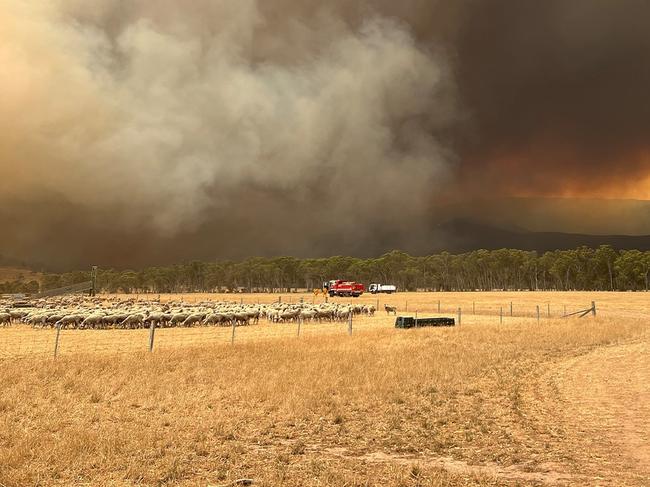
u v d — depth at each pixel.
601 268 181.38
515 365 23.09
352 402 16.14
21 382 17.66
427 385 18.39
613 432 13.25
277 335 36.62
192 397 16.30
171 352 24.58
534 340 31.28
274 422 14.03
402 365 21.94
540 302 91.12
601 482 9.76
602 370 22.52
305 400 15.91
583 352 27.92
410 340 30.92
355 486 9.46
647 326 42.34
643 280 171.25
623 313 64.50
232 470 10.25
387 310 65.94
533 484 9.65
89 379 18.31
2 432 12.21
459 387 18.41
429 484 9.52
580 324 41.72
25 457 10.55
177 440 12.07
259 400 16.16
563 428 13.66
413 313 68.00
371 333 34.78
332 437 12.86
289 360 22.92
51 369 19.81
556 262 189.88
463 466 10.80
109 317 43.19
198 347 26.53
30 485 9.27
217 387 17.72
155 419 13.89
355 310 61.59
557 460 11.09
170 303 76.25
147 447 11.38
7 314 47.44
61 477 9.72
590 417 14.77
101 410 14.80
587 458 11.22
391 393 17.14
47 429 12.71
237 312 49.28
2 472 9.64
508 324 42.38
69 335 37.00
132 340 33.28
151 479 9.61
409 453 11.68
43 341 32.78
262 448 11.91
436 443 12.25
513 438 12.77
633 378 20.69
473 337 32.41
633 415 14.97
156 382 18.11
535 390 18.42
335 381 18.50
